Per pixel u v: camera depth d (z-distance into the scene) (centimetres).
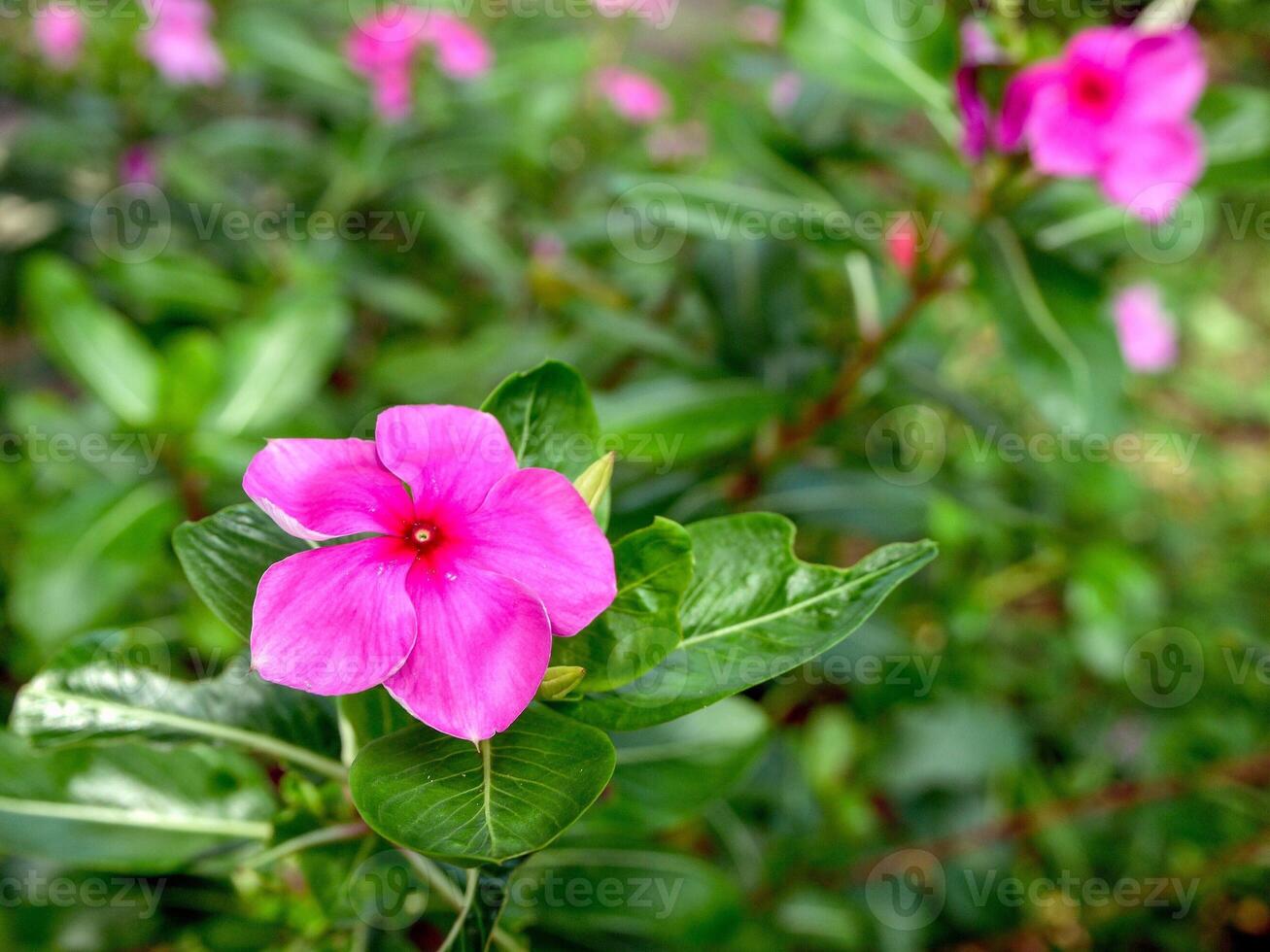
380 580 19
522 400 21
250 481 19
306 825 23
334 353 55
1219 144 34
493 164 66
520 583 19
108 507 38
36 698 22
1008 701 58
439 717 18
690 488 38
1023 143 31
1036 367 31
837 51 34
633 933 29
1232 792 48
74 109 62
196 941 27
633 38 89
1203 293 90
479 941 20
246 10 68
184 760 25
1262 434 91
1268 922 53
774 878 44
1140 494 55
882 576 21
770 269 39
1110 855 51
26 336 73
